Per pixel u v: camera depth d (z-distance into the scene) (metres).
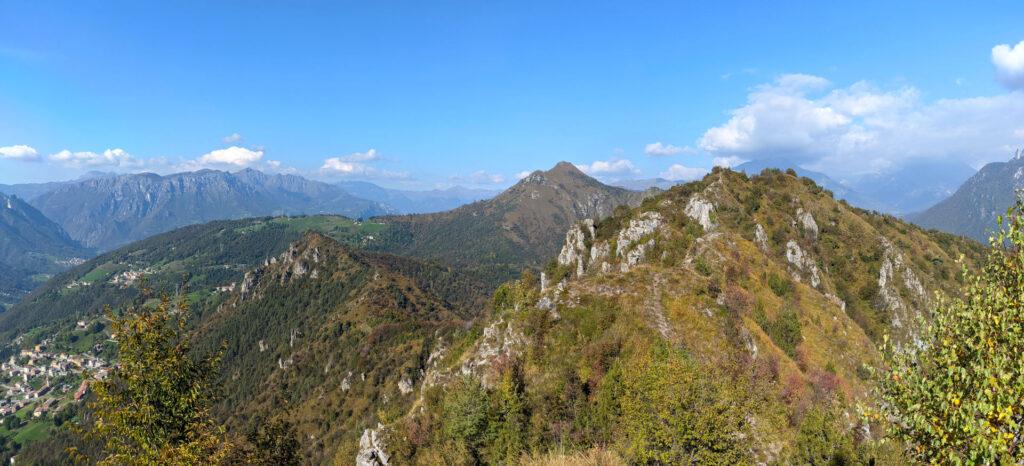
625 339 57.88
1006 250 19.42
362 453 59.22
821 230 133.25
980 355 17.80
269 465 34.91
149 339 26.22
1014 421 16.75
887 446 38.53
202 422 27.28
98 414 24.72
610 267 121.31
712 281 77.12
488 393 50.84
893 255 122.19
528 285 115.25
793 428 48.75
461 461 43.91
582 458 28.73
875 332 106.31
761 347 64.88
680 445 31.89
